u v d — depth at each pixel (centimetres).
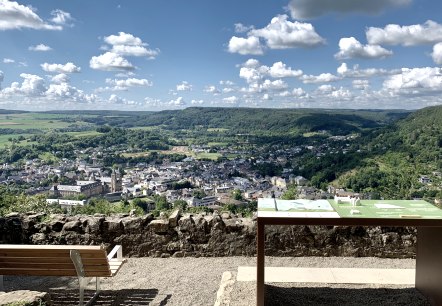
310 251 610
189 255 627
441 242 397
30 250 429
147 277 538
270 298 424
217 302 420
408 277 497
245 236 622
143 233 632
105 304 455
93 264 436
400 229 601
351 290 461
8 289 505
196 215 652
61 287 509
